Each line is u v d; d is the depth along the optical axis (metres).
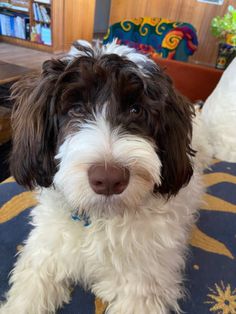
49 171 0.80
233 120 1.50
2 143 1.99
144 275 0.82
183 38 2.59
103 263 0.84
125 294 0.81
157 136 0.76
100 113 0.71
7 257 0.95
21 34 5.00
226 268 0.95
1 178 1.79
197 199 1.14
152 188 0.72
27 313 0.79
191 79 2.18
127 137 0.67
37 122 0.77
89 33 5.46
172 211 0.88
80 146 0.65
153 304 0.79
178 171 0.81
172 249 0.87
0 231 1.03
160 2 3.81
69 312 0.81
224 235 1.08
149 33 2.75
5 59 4.31
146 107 0.73
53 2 4.46
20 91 0.85
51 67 0.76
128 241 0.81
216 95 1.66
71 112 0.74
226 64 2.47
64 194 0.72
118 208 0.67
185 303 0.84
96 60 0.72
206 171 1.41
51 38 4.73
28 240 0.95
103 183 0.61
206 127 1.57
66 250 0.86
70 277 0.89
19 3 4.91
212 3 3.52
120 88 0.70
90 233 0.83
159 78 0.77
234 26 2.50
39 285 0.83
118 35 2.80
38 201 1.03
